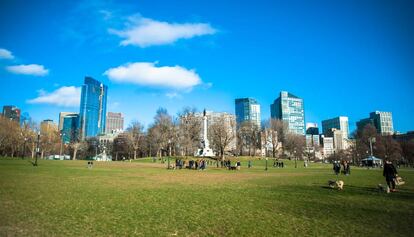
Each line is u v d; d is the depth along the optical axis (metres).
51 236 10.10
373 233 10.72
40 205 15.59
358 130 135.12
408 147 123.81
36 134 119.56
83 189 22.77
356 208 15.55
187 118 127.69
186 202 17.38
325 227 11.58
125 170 51.91
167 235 10.45
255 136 142.25
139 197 19.12
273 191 22.97
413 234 10.62
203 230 11.14
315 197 19.62
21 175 34.06
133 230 11.03
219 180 33.84
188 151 131.12
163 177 37.50
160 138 125.44
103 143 167.00
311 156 177.88
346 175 44.91
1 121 105.88
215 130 121.31
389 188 22.81
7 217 12.69
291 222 12.40
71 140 144.12
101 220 12.52
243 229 11.29
